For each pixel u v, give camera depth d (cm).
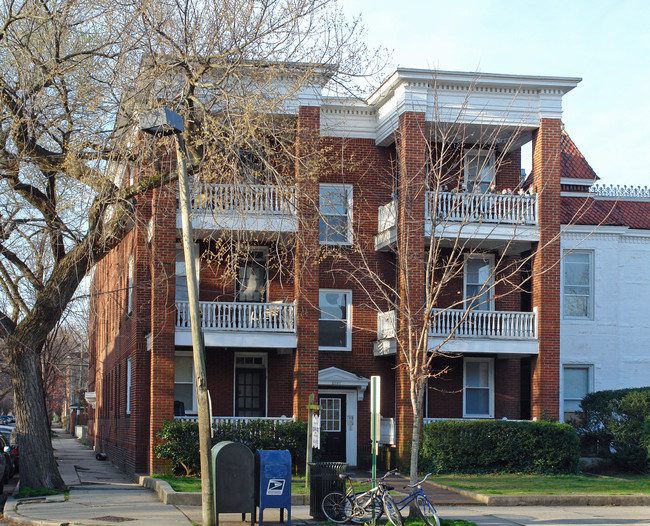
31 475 2073
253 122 1995
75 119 1947
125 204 2006
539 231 2597
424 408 2753
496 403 2800
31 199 2053
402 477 2400
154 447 2312
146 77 1900
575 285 2953
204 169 1930
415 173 2492
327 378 2639
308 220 2205
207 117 1780
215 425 2377
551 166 2616
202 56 1897
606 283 2958
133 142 1939
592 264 2961
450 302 2747
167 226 2373
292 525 1559
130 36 1872
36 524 1526
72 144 1902
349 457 2697
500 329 2783
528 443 2464
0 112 1909
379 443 2666
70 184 2084
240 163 1953
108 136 1947
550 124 2630
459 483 2188
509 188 2827
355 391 2723
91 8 1917
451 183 2752
